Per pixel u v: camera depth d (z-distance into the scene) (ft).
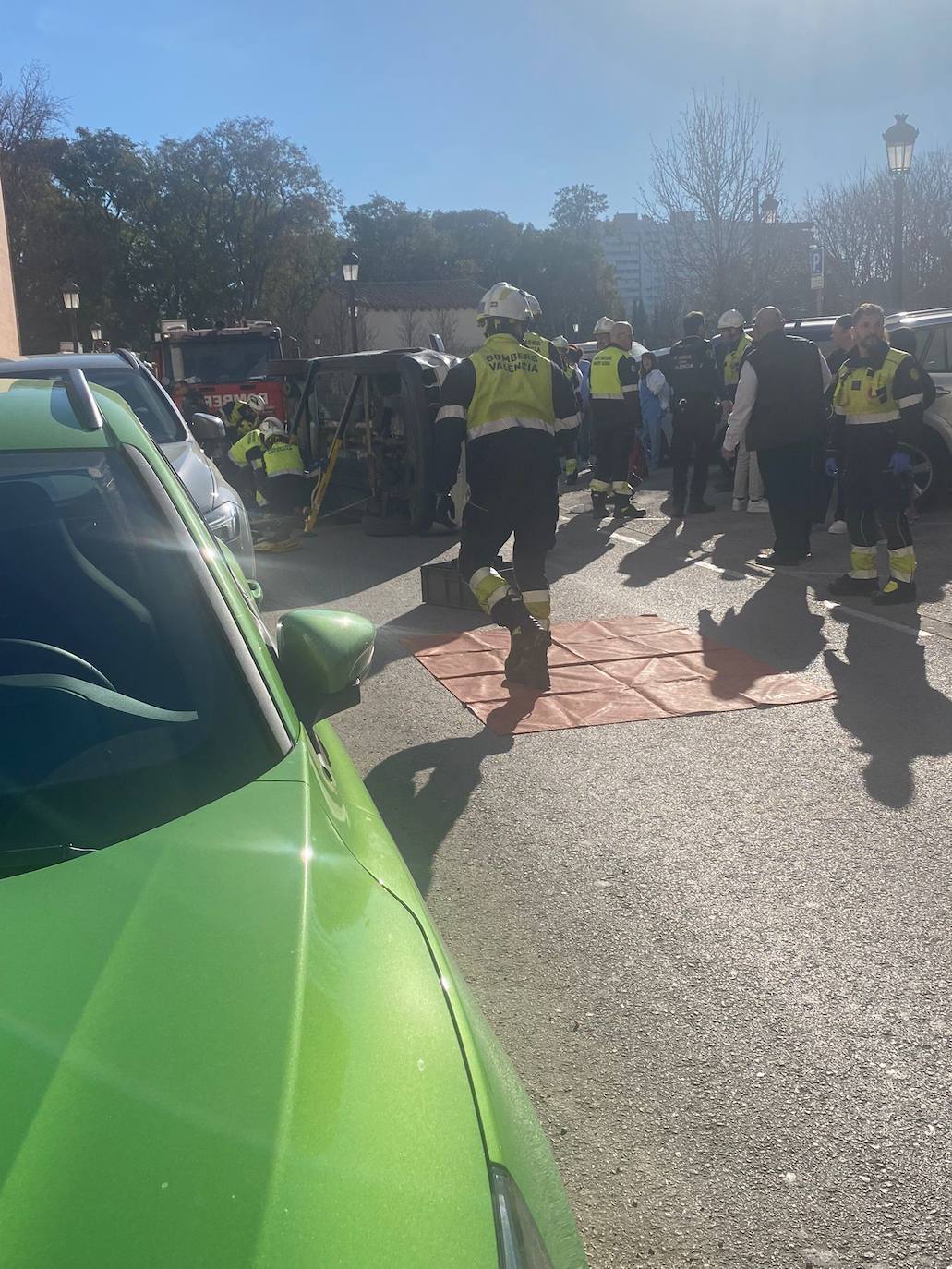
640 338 208.23
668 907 13.09
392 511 42.68
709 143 107.14
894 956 11.89
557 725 19.38
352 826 6.63
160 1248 3.76
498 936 12.61
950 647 23.08
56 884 5.54
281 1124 4.22
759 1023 10.78
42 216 207.00
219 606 7.56
